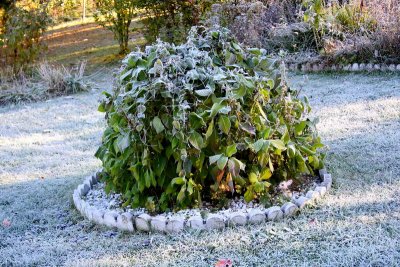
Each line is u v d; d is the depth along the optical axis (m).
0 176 4.03
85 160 4.27
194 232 2.83
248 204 3.05
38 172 4.07
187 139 2.86
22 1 7.70
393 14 6.25
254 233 2.76
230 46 3.38
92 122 5.41
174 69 3.01
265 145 2.88
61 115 5.79
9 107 6.38
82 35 10.17
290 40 6.90
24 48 7.51
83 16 11.13
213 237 2.77
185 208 3.01
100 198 3.38
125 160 3.00
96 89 6.91
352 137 4.11
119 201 3.27
